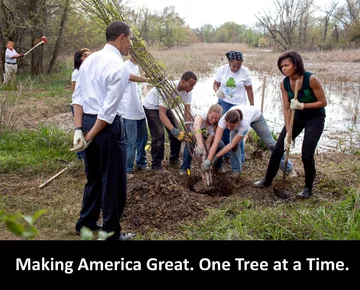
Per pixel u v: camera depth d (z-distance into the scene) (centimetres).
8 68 1198
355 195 447
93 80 343
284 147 486
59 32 1583
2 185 520
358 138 755
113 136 350
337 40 3988
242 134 503
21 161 584
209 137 532
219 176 551
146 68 487
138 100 518
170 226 413
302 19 3909
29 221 123
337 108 1052
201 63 2108
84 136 349
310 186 481
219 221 414
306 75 443
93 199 392
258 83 1541
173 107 505
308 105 450
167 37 4266
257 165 596
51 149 641
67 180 539
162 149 561
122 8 710
